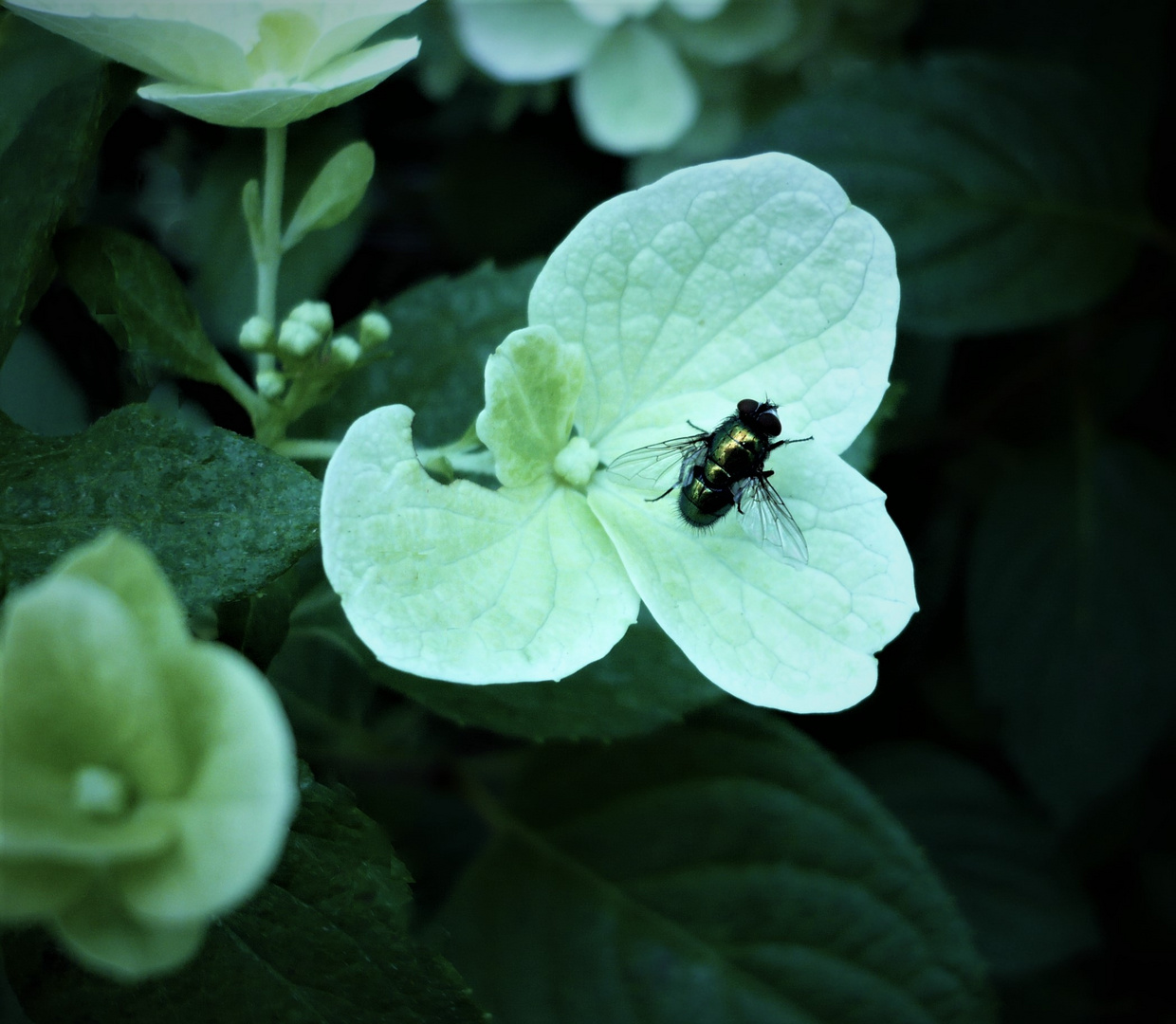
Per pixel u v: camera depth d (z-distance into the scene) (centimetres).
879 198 21
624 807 19
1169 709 22
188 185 20
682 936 19
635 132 22
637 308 16
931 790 22
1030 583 22
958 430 23
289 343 16
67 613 13
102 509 15
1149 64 22
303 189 20
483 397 17
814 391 16
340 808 15
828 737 22
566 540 16
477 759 20
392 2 15
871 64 22
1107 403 23
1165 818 23
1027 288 21
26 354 18
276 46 16
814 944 19
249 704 13
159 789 13
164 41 15
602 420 16
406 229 22
